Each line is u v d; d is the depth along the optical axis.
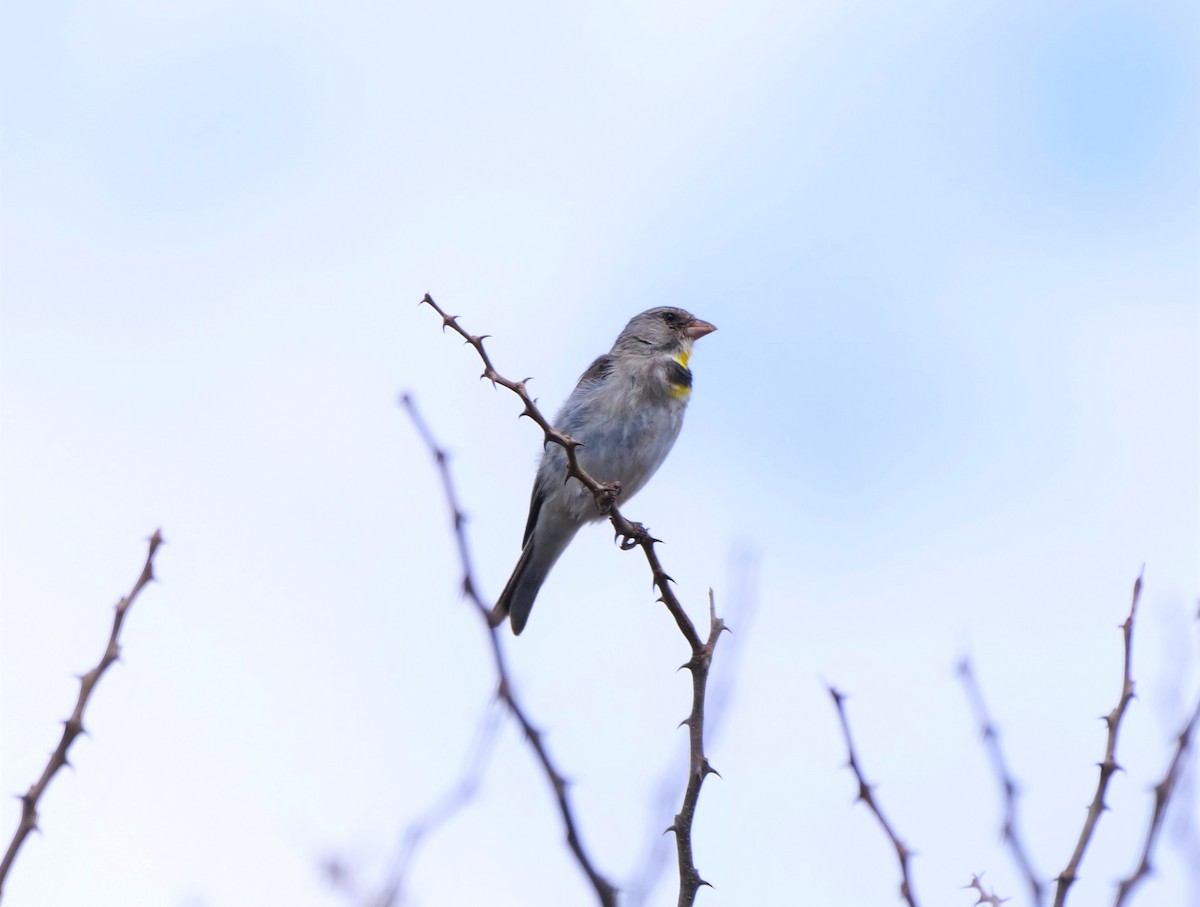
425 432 7.29
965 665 6.92
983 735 6.79
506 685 6.48
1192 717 6.57
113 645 6.14
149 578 6.33
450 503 7.05
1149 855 6.36
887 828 6.78
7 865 5.62
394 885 6.05
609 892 6.11
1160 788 6.46
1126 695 6.78
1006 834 6.57
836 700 7.12
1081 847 6.48
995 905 6.50
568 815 6.22
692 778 7.42
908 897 6.62
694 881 7.25
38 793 5.79
